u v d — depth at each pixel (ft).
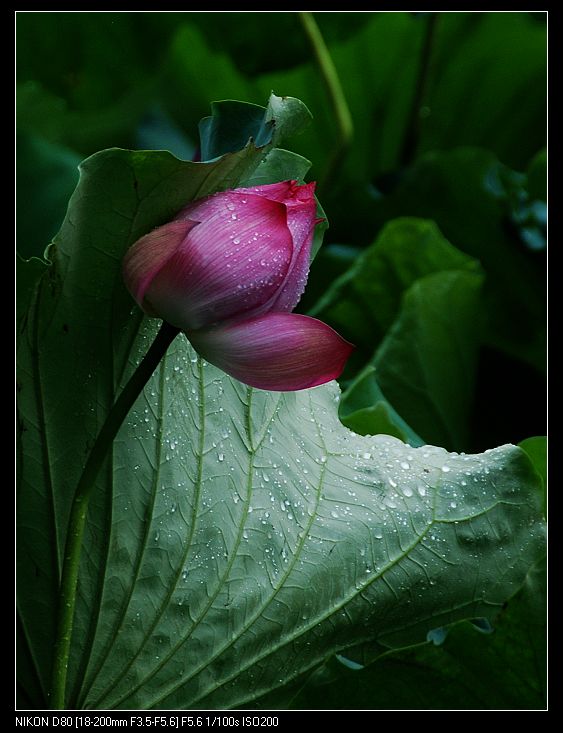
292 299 3.62
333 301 5.17
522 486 4.02
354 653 3.93
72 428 3.75
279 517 3.91
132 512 3.79
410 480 4.01
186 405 3.86
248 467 3.92
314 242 4.01
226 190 3.67
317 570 3.90
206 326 3.54
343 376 5.17
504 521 4.00
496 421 5.19
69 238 3.62
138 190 3.58
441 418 4.94
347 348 3.55
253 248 3.52
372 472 4.02
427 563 3.94
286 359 3.55
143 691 3.81
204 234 3.51
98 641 3.77
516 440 5.16
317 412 4.09
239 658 3.86
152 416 3.81
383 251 5.19
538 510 4.01
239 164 3.63
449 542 3.96
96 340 3.73
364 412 4.30
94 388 3.75
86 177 3.55
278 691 3.90
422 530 3.96
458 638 3.76
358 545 3.93
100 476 3.76
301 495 3.94
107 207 3.59
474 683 3.80
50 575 3.77
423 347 4.93
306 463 3.99
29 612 3.76
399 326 4.92
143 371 3.56
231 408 3.92
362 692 3.80
